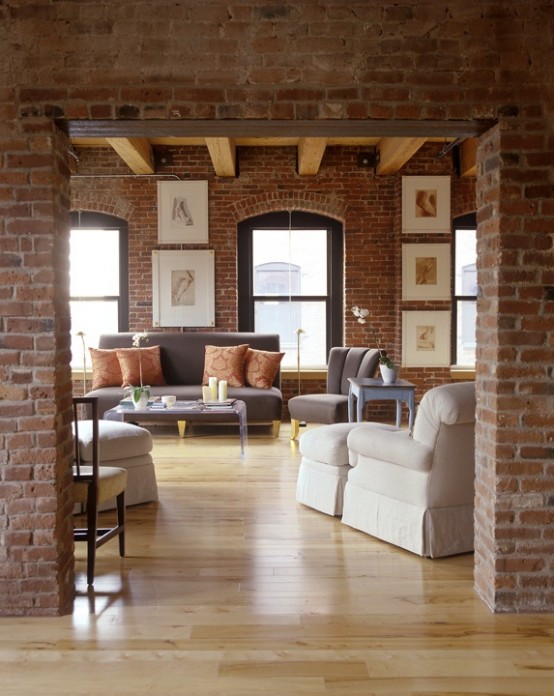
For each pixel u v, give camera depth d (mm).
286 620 2963
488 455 3104
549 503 3010
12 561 3002
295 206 8156
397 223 8086
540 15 2963
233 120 3010
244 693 2410
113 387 7402
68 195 3215
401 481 3818
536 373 2988
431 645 2742
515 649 2711
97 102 2947
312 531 4148
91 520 3338
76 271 8336
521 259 2971
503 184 2967
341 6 2973
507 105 2965
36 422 2979
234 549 3840
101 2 2936
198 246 8180
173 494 4980
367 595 3219
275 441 6934
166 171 8094
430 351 8102
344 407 6594
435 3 2965
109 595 3230
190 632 2857
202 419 5996
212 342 7852
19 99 2936
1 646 2748
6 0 2926
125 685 2463
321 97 2980
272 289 8453
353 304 8242
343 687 2445
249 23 2965
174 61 2955
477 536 3268
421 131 3164
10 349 2971
